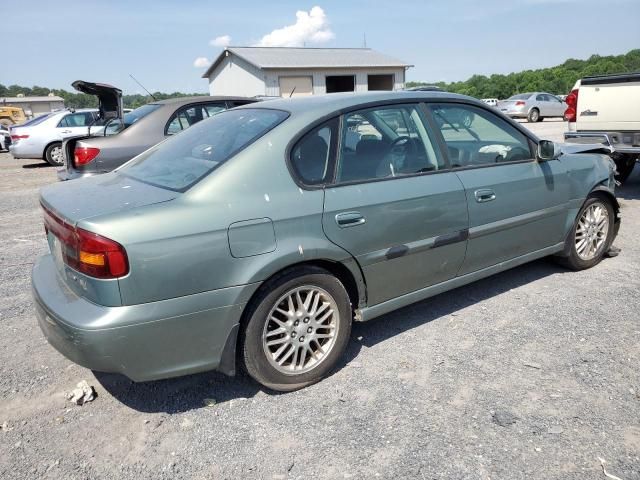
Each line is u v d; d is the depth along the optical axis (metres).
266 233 2.79
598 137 7.25
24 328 3.94
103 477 2.41
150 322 2.54
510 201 3.94
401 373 3.18
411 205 3.34
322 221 2.97
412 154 3.51
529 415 2.71
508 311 3.97
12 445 2.63
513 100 26.23
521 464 2.37
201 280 2.63
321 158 3.09
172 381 3.21
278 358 2.99
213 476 2.39
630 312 3.85
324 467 2.41
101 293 2.48
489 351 3.38
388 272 3.34
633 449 2.44
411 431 2.63
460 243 3.67
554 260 4.79
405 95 3.61
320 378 3.13
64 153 7.22
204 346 2.72
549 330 3.63
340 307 3.13
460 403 2.84
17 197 9.64
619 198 7.60
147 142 7.36
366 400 2.92
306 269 2.97
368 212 3.15
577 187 4.44
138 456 2.54
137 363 2.58
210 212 2.66
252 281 2.75
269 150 2.93
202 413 2.87
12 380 3.23
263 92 30.89
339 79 33.41
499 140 4.02
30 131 14.46
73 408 2.95
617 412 2.71
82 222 2.50
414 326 3.79
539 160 4.16
